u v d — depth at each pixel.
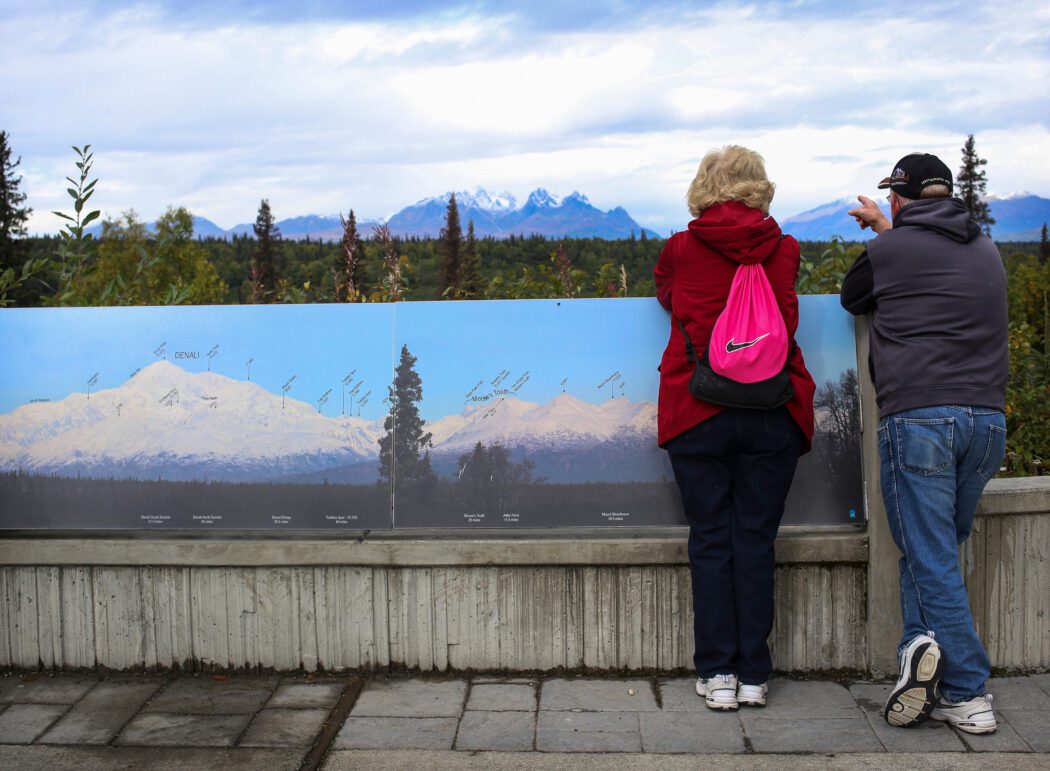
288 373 3.50
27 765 2.80
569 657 3.37
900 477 2.97
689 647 3.34
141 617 3.44
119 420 3.52
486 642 3.37
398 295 5.40
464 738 2.93
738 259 2.97
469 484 3.42
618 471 3.41
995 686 3.27
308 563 3.36
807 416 3.04
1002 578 3.34
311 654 3.41
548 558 3.31
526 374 3.45
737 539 3.08
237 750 2.88
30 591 3.46
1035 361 6.16
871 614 3.31
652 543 3.29
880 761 2.74
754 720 3.02
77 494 3.50
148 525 3.48
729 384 2.89
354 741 2.92
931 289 2.92
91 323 3.56
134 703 3.22
